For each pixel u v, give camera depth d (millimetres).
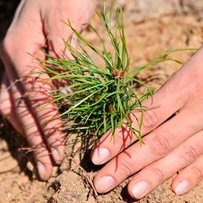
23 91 439
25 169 459
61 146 409
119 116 378
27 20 433
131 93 386
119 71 380
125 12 566
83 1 424
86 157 396
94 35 548
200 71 375
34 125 432
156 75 474
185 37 529
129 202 380
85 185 385
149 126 373
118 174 373
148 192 374
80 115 391
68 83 407
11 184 450
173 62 487
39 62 406
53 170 425
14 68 438
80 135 407
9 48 437
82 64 390
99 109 386
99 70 384
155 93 383
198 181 387
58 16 417
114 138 369
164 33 541
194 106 374
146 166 377
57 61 387
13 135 490
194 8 553
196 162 389
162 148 372
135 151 371
